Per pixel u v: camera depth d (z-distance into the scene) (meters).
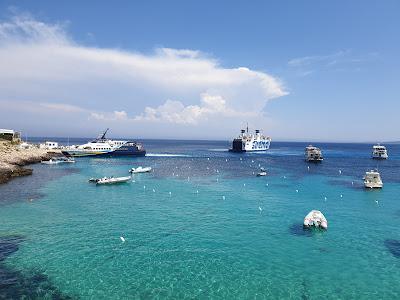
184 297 24.92
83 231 39.66
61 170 100.25
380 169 113.31
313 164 130.88
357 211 51.25
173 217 46.56
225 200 58.25
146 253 33.09
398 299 25.20
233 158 162.88
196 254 33.03
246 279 27.92
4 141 133.12
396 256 33.16
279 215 48.00
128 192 65.56
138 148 158.62
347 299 25.11
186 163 131.25
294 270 29.77
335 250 34.56
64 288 25.88
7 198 57.47
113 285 26.50
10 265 29.78
